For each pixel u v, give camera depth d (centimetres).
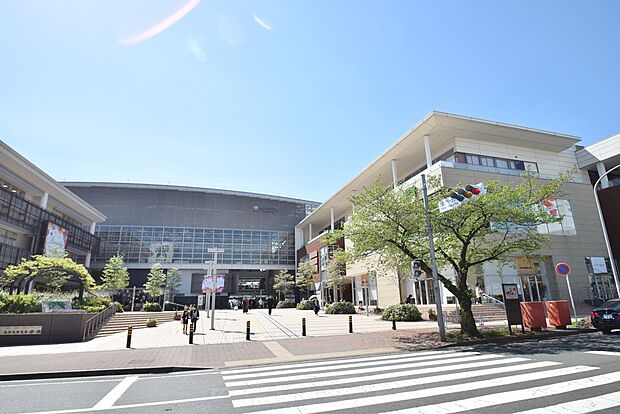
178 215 6525
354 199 1680
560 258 2844
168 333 1980
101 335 1945
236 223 6800
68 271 2344
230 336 1752
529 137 3259
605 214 3192
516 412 543
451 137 3178
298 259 6694
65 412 611
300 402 634
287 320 2669
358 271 3688
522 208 1469
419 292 2886
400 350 1241
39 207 3578
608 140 3381
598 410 541
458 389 685
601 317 1473
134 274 6088
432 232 1575
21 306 1759
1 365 1066
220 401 657
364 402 621
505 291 1552
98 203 6284
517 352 1093
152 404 650
